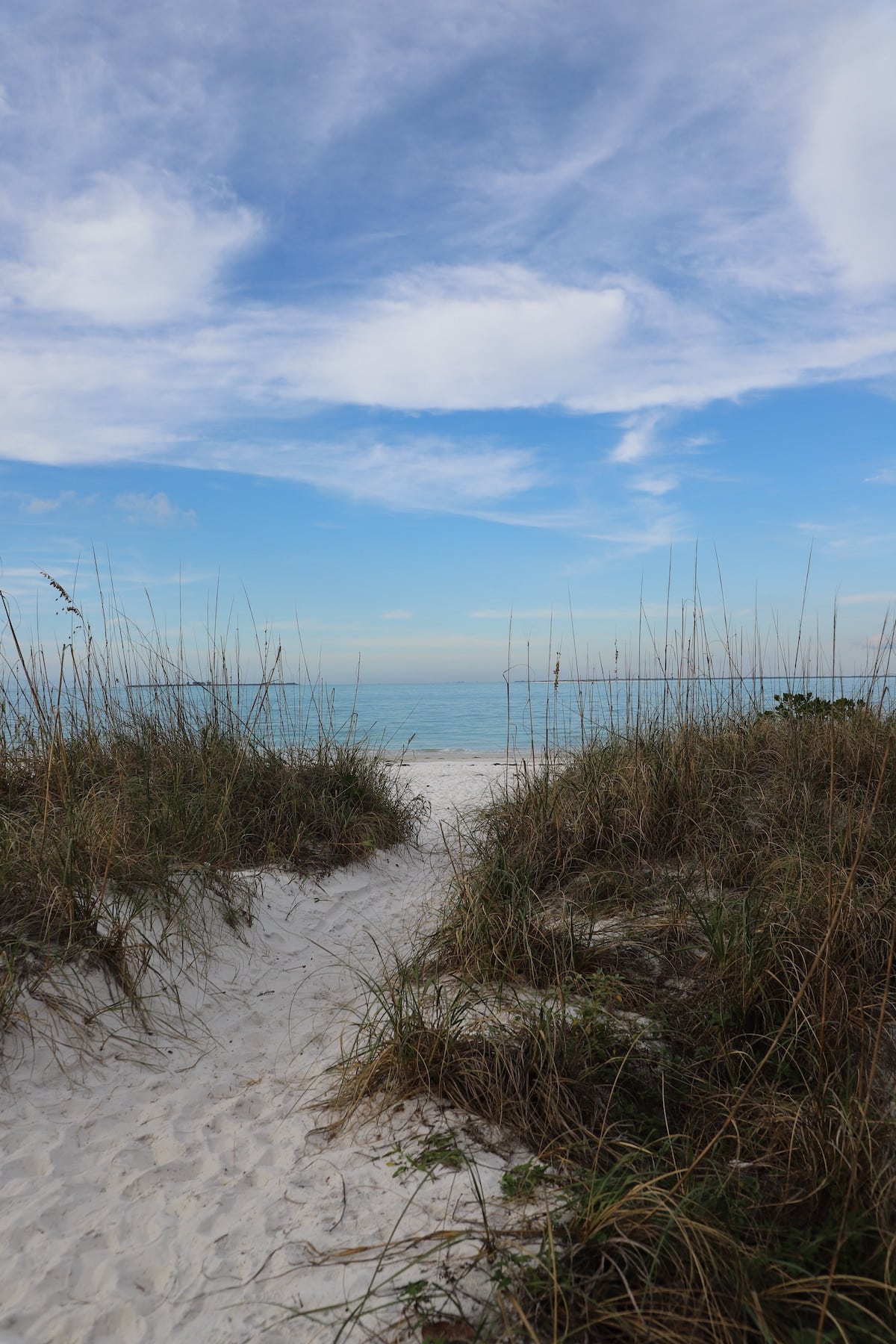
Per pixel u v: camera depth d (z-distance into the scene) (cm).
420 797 866
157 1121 349
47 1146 325
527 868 558
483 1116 328
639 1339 212
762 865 510
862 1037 338
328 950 547
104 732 711
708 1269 230
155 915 486
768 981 386
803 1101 305
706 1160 284
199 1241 272
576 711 885
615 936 465
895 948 393
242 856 625
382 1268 251
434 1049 351
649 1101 331
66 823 508
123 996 426
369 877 682
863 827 474
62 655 629
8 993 389
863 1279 219
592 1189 255
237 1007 461
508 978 435
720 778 657
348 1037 425
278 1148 327
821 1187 259
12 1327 237
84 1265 262
